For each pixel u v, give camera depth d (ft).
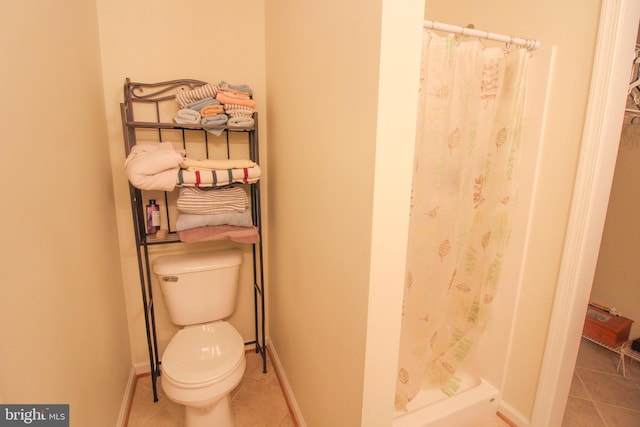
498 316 5.23
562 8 4.09
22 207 2.57
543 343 4.75
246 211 5.38
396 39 2.46
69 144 3.58
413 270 4.28
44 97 3.03
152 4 5.06
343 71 3.03
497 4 4.76
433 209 4.10
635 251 7.37
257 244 6.59
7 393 2.30
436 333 4.98
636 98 6.09
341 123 3.14
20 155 2.57
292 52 4.42
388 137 2.60
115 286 5.17
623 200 7.47
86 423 3.68
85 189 4.04
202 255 5.80
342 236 3.30
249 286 6.72
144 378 6.21
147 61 5.18
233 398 5.82
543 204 4.57
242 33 5.63
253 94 5.90
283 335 5.97
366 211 2.79
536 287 4.77
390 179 2.69
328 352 3.90
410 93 2.61
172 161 4.51
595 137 3.92
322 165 3.67
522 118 4.46
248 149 6.05
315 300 4.21
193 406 4.41
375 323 2.97
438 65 3.68
